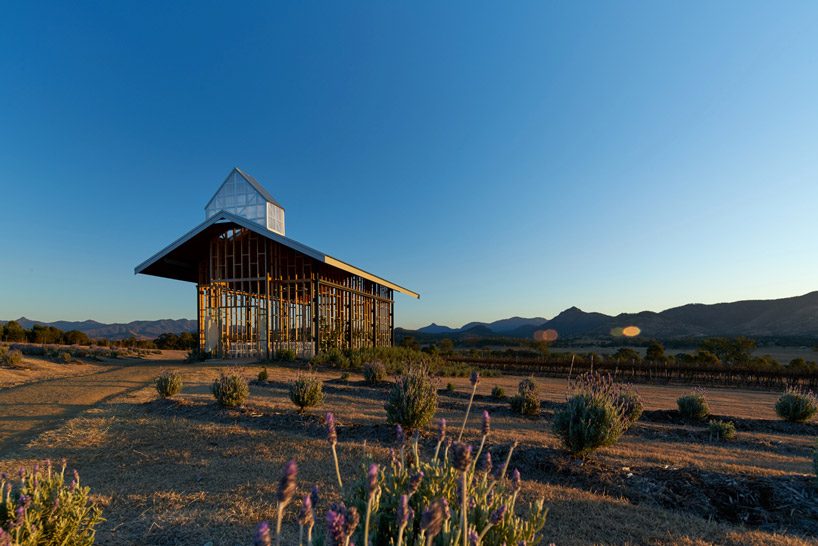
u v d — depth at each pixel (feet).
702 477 24.09
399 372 91.35
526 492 22.08
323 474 23.86
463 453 7.04
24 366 68.33
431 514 6.14
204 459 26.58
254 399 47.65
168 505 19.47
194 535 16.57
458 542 7.92
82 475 23.70
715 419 51.98
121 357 102.63
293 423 35.83
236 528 17.19
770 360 159.94
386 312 160.04
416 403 33.37
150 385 56.49
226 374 46.68
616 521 19.16
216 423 35.58
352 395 56.75
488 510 10.07
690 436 41.37
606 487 23.57
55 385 54.03
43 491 13.11
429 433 33.88
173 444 29.78
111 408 40.96
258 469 24.77
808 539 18.13
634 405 43.75
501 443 31.81
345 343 121.80
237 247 102.83
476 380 11.10
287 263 100.89
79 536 13.35
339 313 120.78
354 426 35.53
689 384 119.34
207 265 102.17
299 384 41.42
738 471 27.73
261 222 103.96
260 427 34.83
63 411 39.83
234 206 106.52
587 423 27.48
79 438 30.91
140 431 32.96
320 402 41.91
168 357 115.24
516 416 48.44
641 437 40.27
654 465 28.22
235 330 98.89
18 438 31.22
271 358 90.48
